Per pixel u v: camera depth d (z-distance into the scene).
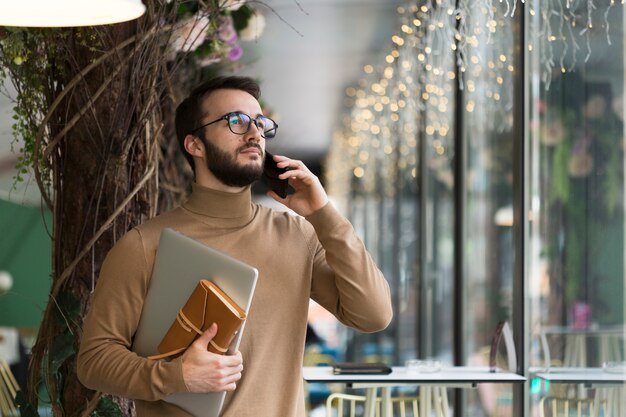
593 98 3.80
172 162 6.03
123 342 2.72
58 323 3.74
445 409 5.16
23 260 5.99
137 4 2.53
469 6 4.76
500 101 5.39
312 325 12.63
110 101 3.77
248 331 2.73
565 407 4.18
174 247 2.70
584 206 3.94
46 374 3.72
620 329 3.54
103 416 3.68
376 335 11.45
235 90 2.83
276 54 11.15
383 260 11.83
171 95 4.05
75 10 2.67
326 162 18.80
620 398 3.54
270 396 2.75
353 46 10.81
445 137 7.30
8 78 5.21
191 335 2.62
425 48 6.31
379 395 5.48
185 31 4.32
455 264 6.66
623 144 3.48
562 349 4.23
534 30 4.65
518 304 4.76
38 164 3.68
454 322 6.71
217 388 2.57
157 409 2.71
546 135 4.49
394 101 8.73
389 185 11.09
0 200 5.84
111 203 3.81
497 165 5.55
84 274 3.80
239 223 2.84
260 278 2.78
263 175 2.93
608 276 3.67
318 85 13.38
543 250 4.54
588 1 3.86
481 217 6.08
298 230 2.92
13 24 2.69
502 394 5.20
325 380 4.19
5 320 5.94
